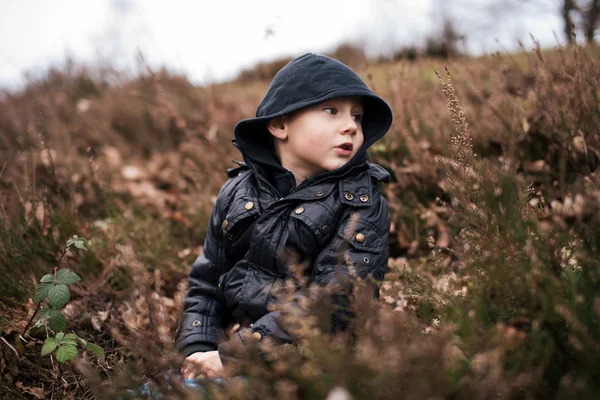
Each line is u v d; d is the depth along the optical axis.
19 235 2.18
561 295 1.20
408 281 1.56
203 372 1.18
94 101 5.10
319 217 1.56
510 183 1.40
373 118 1.77
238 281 1.66
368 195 1.61
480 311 1.22
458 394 0.98
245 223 1.66
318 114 1.61
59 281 1.56
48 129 4.22
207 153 3.38
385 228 1.62
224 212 1.77
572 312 1.08
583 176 1.97
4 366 1.66
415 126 2.81
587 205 1.35
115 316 2.03
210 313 1.75
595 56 2.39
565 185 1.96
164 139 4.23
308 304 1.23
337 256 1.45
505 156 2.09
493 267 1.30
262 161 1.73
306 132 1.62
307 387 0.99
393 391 0.91
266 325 1.45
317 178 1.63
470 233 1.51
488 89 3.07
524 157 2.43
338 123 1.61
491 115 2.63
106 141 4.35
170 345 1.33
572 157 2.13
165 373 1.22
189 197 3.21
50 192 3.02
